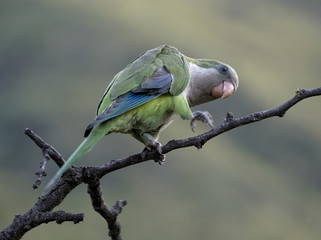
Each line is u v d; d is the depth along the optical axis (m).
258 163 17.53
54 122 16.98
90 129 5.43
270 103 18.95
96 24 21.70
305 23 26.25
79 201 14.68
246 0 27.19
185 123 17.11
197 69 7.27
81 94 18.39
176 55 6.60
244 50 22.66
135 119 5.96
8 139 17.03
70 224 13.95
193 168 16.23
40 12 22.53
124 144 16.12
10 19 21.95
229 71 7.40
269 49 23.31
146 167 16.03
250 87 19.59
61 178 5.16
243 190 16.11
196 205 15.17
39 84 18.83
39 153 16.61
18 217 4.94
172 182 15.72
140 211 14.51
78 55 20.39
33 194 15.42
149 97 5.99
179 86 6.25
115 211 5.71
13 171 16.19
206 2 26.36
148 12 23.56
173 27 22.56
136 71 6.22
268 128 18.97
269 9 26.98
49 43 20.84
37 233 13.59
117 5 23.53
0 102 18.08
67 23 21.36
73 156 5.17
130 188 15.20
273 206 15.80
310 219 15.94
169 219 14.48
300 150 18.52
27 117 17.16
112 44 20.78
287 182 17.16
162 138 16.03
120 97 5.93
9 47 20.33
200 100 7.47
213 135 5.23
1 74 19.50
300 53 23.30
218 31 23.78
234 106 18.44
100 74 19.59
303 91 5.07
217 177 16.14
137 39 21.23
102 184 15.23
